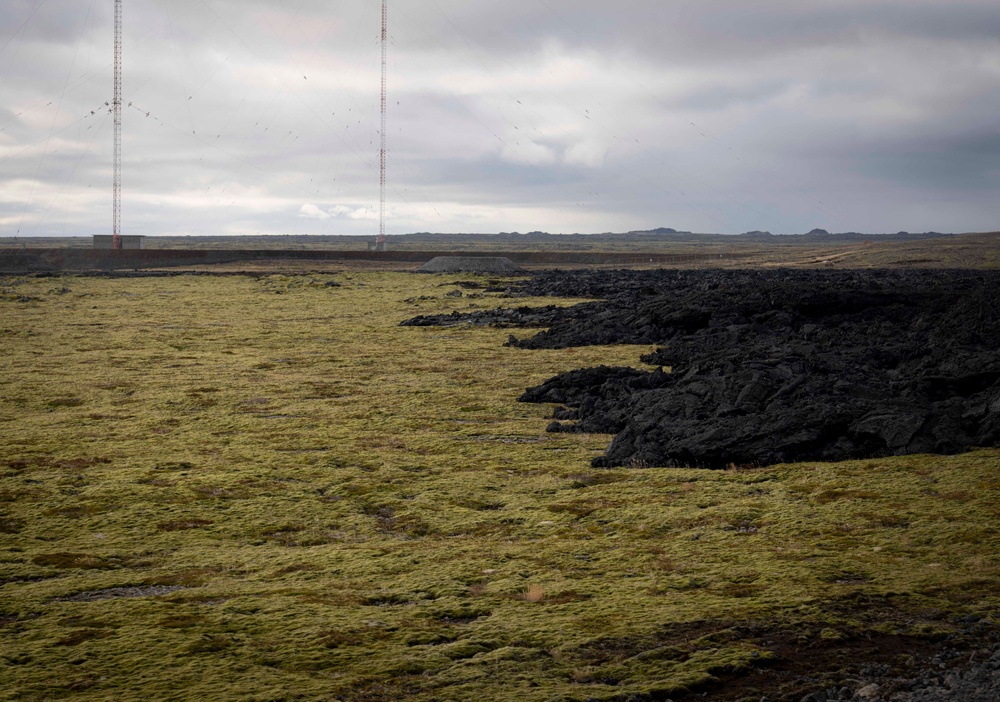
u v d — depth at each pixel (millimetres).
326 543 23484
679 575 19078
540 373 55094
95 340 75125
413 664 14547
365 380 53750
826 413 31531
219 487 29234
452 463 32500
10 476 30922
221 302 110750
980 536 20359
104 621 17047
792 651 14984
